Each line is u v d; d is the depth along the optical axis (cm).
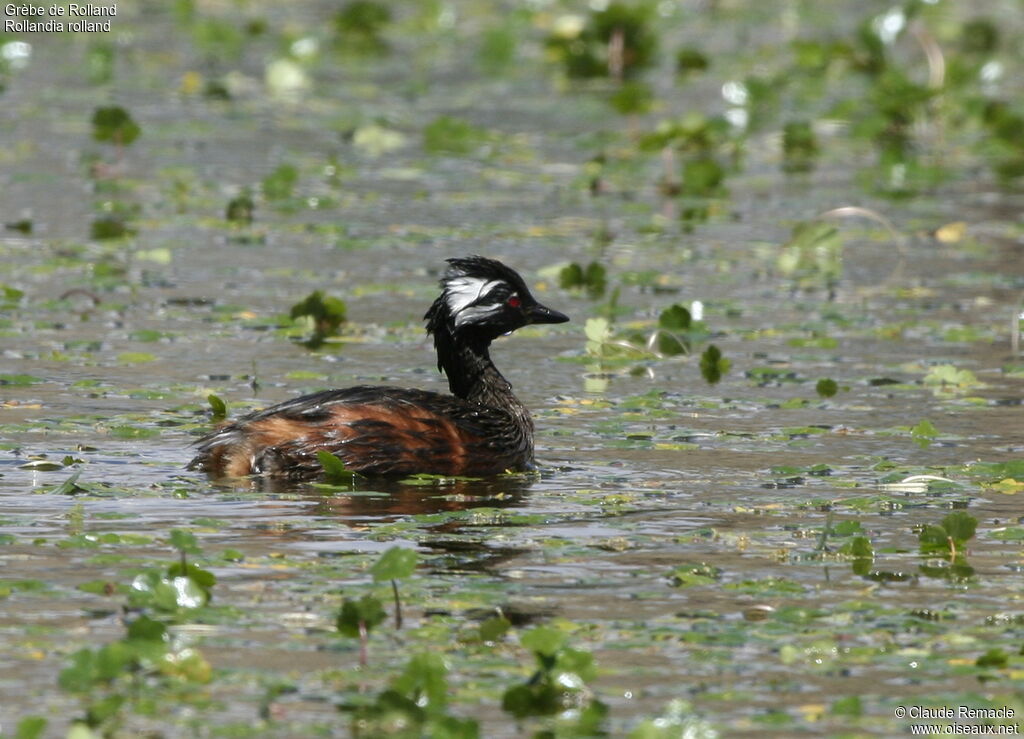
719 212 2467
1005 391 1595
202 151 2764
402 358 1684
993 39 3609
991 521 1194
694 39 3825
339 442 1280
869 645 951
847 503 1230
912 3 3378
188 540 1005
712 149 2905
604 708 852
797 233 2206
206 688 878
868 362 1709
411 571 940
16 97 3106
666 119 3019
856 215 2452
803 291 2030
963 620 992
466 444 1320
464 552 1101
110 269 2016
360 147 2856
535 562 1083
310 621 968
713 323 1867
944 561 1103
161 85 3284
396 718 837
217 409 1437
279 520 1159
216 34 3559
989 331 1834
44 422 1400
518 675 906
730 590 1035
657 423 1477
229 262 2094
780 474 1313
